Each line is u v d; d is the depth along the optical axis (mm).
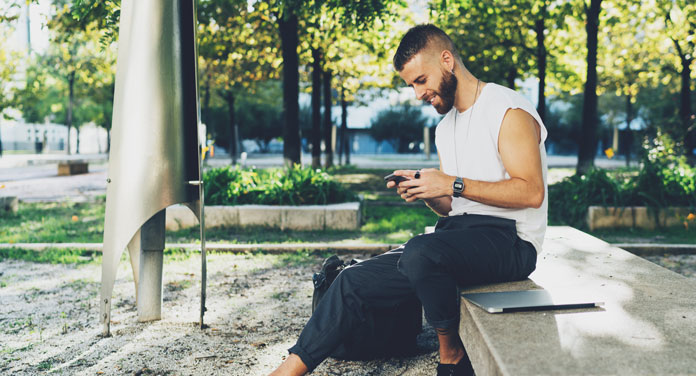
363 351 2936
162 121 3232
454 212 2592
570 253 3262
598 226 7641
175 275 4977
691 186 7883
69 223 8227
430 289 2234
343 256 5945
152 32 3199
